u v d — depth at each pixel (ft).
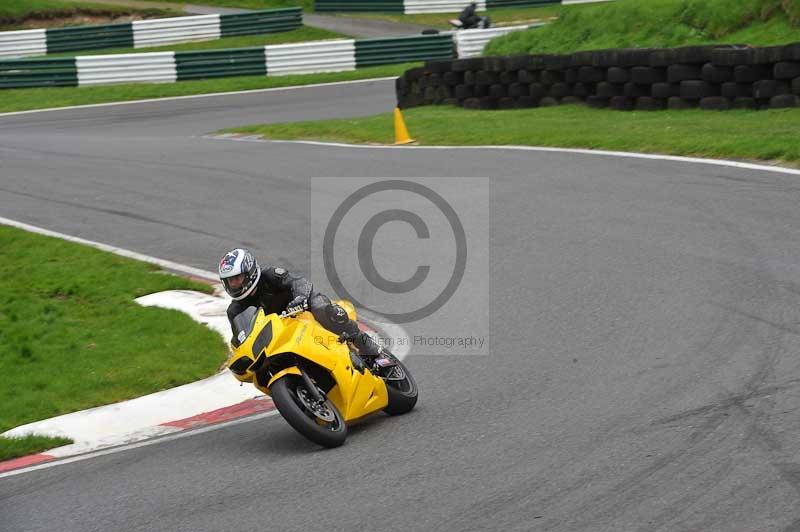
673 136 201.05
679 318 106.63
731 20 310.24
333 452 81.46
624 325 107.04
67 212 194.59
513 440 79.15
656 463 71.26
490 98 286.87
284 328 82.79
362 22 553.64
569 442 77.20
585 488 68.23
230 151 251.60
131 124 336.70
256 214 180.65
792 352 92.48
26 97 408.46
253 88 410.93
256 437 89.35
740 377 87.66
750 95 223.71
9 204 204.54
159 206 194.18
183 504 73.26
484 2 567.59
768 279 115.44
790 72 214.69
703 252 128.77
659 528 61.41
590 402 86.22
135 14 573.33
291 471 77.82
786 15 294.66
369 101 357.61
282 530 66.28
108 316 133.80
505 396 91.15
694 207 150.41
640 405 83.82
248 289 84.99
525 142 220.43
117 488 78.95
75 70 423.64
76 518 73.15
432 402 92.79
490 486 70.18
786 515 61.41
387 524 65.46
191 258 158.20
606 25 344.08
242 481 76.84
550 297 120.57
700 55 231.91
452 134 241.76
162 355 117.19
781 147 176.45
